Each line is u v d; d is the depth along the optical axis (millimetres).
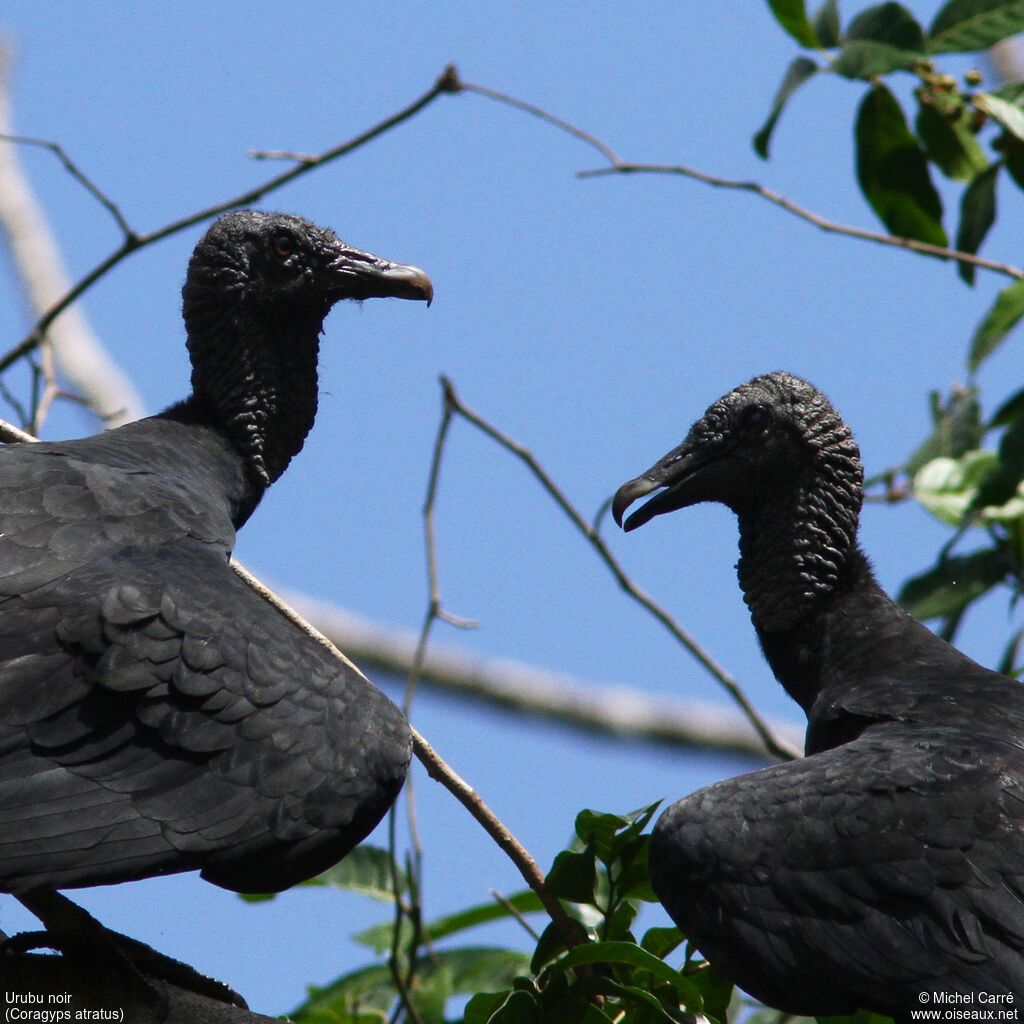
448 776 9492
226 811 7977
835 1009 8461
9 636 7969
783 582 10391
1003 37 12578
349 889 10742
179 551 8703
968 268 12828
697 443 10641
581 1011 8602
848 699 9516
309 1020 10609
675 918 8789
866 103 12836
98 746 7863
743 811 8648
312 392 10750
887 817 8305
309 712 8258
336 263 10562
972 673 9648
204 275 10500
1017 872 8062
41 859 7602
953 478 11875
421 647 10961
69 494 8750
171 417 10398
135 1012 8070
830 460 10398
